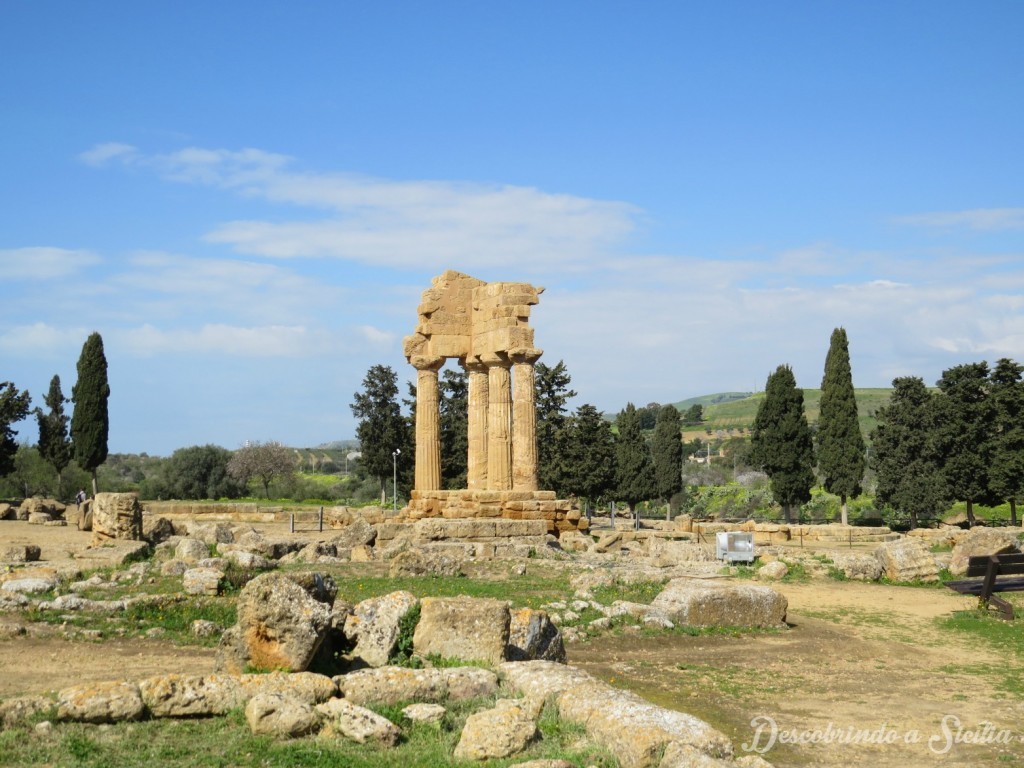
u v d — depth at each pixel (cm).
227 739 1212
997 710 1645
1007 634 2339
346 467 17000
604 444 7319
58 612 2062
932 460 7031
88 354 7894
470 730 1216
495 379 4378
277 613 1425
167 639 1912
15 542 4441
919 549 3288
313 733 1254
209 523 4875
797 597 2881
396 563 2912
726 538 3566
